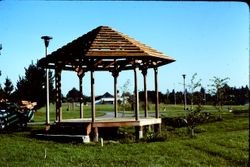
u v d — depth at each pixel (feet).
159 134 66.44
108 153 48.11
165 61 78.43
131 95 161.27
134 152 48.44
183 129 79.97
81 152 49.21
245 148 50.62
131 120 70.49
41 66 78.23
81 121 72.23
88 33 76.74
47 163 41.16
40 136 69.87
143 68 79.25
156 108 79.05
